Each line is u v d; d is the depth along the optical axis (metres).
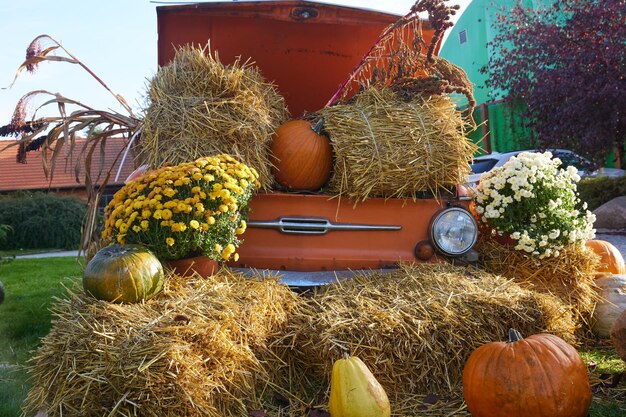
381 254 3.95
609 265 4.89
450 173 4.06
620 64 11.46
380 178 3.89
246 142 3.95
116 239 3.46
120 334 2.68
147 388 2.58
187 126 3.89
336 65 5.25
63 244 18.14
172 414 2.60
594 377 3.59
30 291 7.59
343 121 4.07
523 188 4.35
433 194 4.02
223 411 2.86
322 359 3.11
